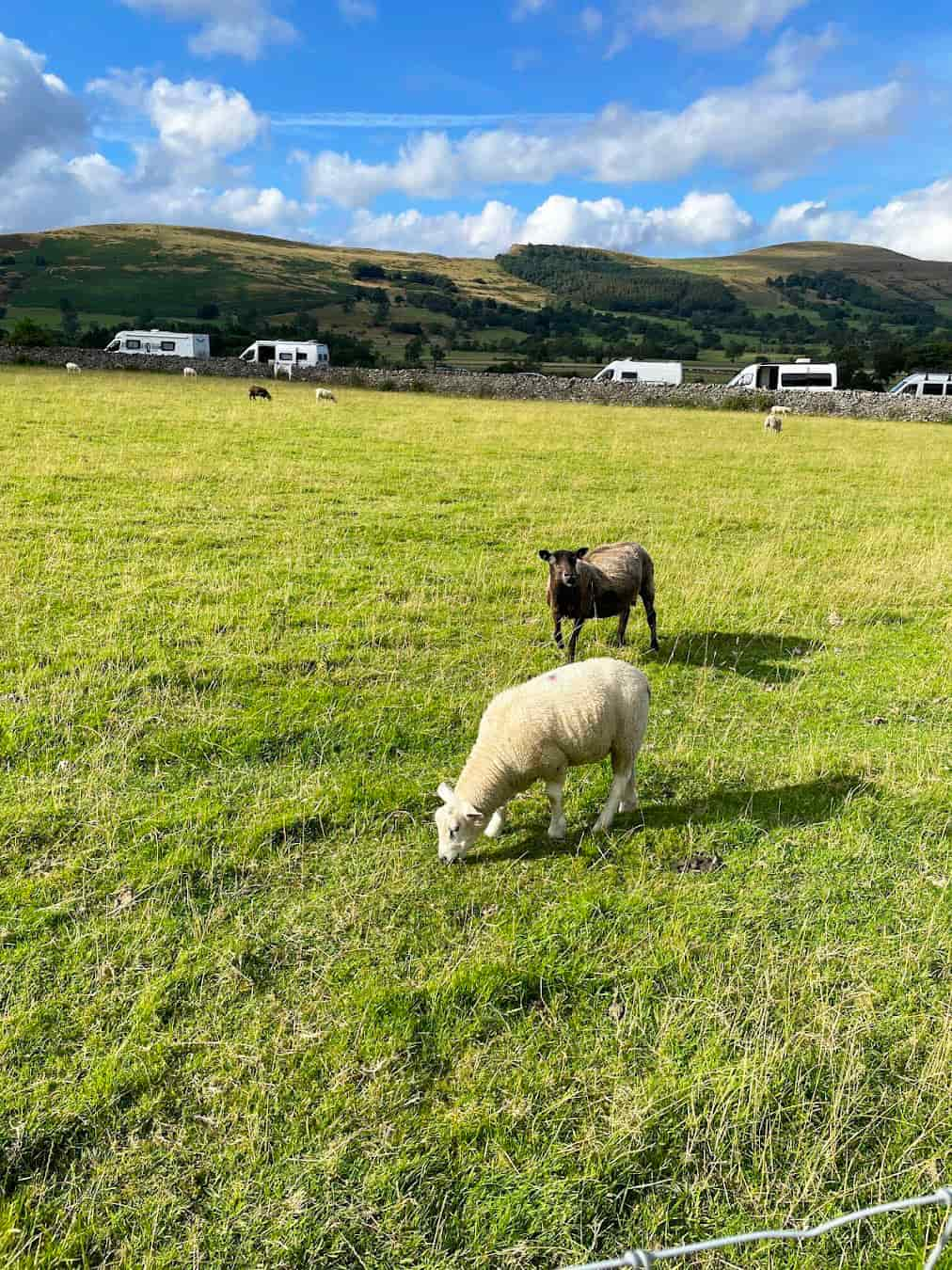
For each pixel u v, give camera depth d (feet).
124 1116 11.21
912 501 57.11
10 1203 10.04
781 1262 9.77
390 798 18.71
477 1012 13.04
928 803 19.07
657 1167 10.77
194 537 39.01
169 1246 9.75
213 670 24.71
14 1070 11.78
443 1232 9.98
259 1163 10.68
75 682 23.17
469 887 16.01
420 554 39.04
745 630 31.12
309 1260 9.69
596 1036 12.70
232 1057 12.09
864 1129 11.24
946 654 28.84
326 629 28.68
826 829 18.07
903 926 15.06
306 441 72.02
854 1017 12.98
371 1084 11.73
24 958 13.70
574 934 14.71
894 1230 10.10
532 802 19.16
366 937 14.56
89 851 16.34
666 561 39.52
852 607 33.96
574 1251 9.80
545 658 27.43
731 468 70.79
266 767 20.03
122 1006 12.92
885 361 242.99
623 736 17.24
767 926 15.08
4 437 62.28
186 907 15.10
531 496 53.72
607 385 153.48
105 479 50.21
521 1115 11.34
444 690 24.35
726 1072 11.92
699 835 17.83
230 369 163.02
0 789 18.25
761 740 22.58
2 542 35.99
